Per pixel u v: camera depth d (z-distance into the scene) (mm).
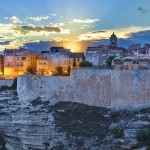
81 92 146250
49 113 143375
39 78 150750
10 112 147625
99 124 135750
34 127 143500
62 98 148250
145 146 116375
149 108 136125
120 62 159500
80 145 131250
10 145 147000
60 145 135250
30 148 143125
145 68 152625
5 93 157500
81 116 140500
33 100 149250
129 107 139250
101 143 128125
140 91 139000
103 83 143750
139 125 128375
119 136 126938
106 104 142875
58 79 149125
